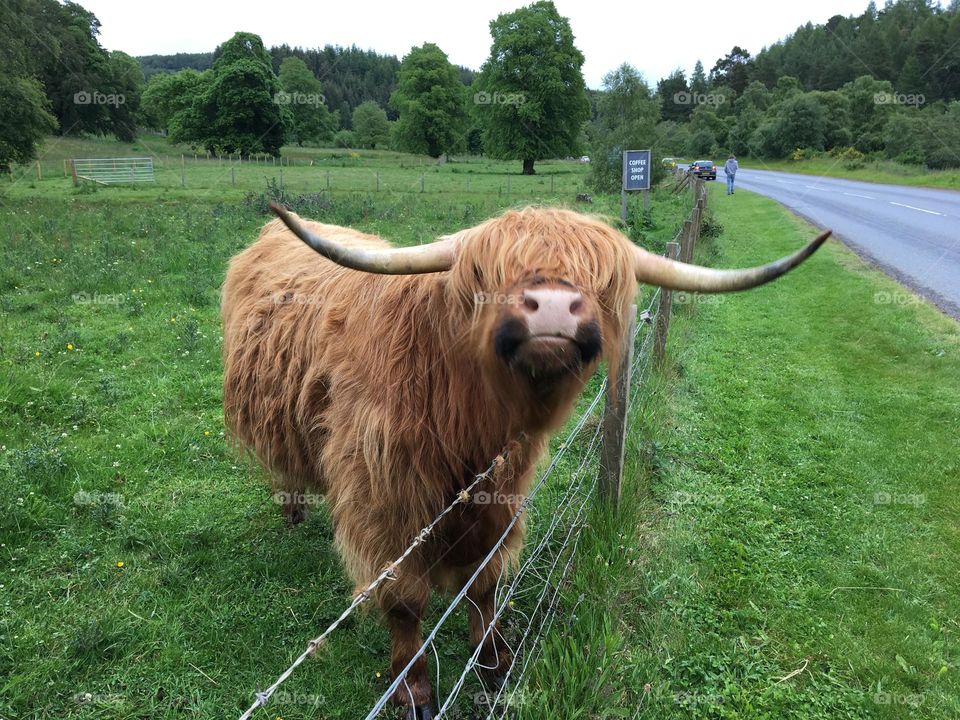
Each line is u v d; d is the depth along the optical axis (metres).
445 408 2.23
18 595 3.23
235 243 12.20
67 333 6.52
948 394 6.26
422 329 2.27
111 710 2.67
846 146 51.62
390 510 2.37
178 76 57.19
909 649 3.22
